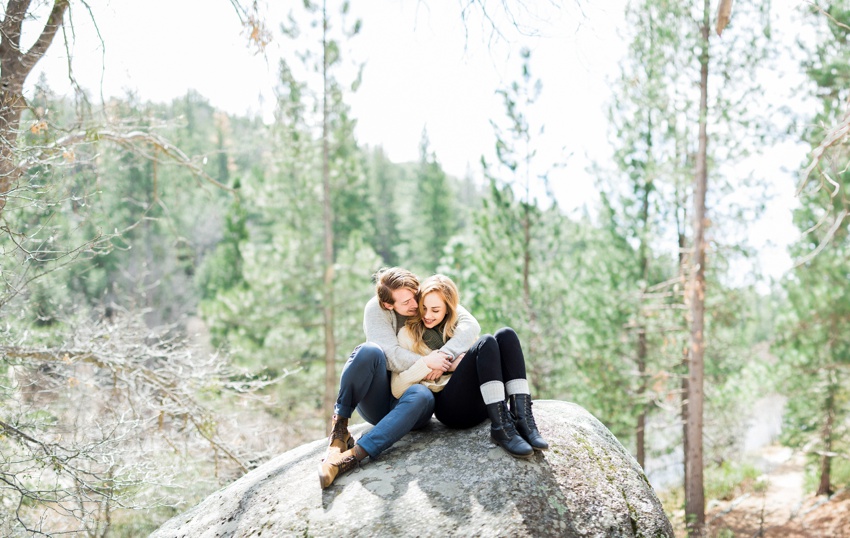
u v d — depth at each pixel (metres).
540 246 13.50
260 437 7.82
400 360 3.38
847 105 4.59
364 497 3.04
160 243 23.84
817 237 12.23
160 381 6.09
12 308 5.29
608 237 14.06
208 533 3.21
